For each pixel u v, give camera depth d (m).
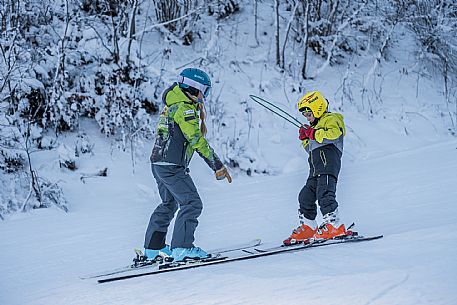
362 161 12.77
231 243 6.20
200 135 5.08
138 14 15.93
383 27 16.30
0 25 13.16
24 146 11.35
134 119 12.53
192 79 5.23
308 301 3.51
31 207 10.43
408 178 9.09
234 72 14.94
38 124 12.36
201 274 4.67
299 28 16.30
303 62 15.68
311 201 5.75
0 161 11.13
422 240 4.70
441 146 12.95
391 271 3.90
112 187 11.36
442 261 3.99
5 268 6.33
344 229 5.36
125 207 10.41
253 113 13.77
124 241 7.25
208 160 5.11
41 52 12.59
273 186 10.81
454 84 16.48
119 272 5.25
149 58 14.44
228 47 15.70
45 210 10.34
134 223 8.63
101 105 12.65
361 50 16.80
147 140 12.76
